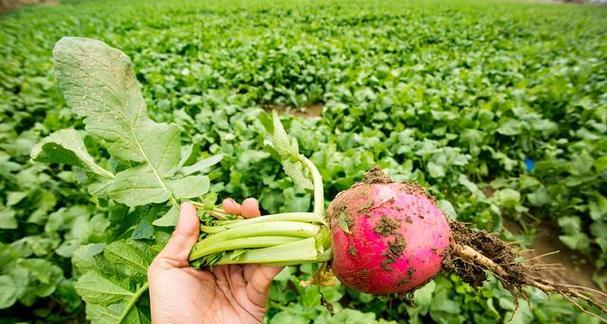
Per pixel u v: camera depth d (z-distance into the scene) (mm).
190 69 1044
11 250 389
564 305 367
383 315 406
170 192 231
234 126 644
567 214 551
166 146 240
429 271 206
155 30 1724
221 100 821
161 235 239
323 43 1340
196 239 230
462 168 613
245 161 528
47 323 393
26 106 779
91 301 216
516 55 1313
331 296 362
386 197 211
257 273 233
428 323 405
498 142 708
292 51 1196
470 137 667
